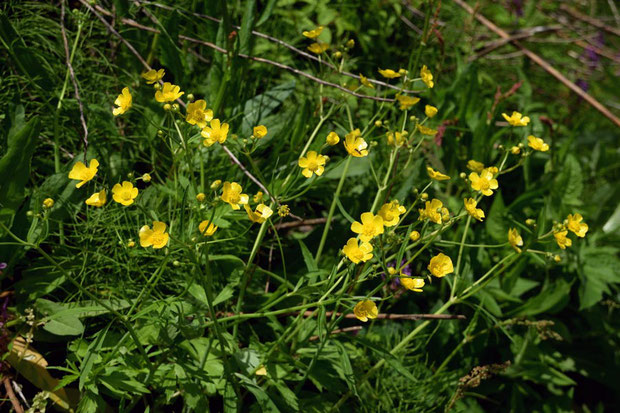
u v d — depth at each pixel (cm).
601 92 276
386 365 152
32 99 153
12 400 133
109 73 161
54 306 137
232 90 156
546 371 162
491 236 164
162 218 146
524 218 168
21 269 145
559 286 162
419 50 161
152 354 134
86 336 140
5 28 146
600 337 173
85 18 150
